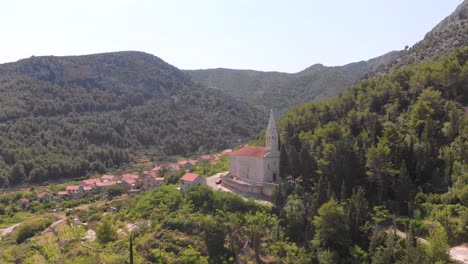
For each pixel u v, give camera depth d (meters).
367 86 123.31
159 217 83.69
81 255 78.12
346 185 77.94
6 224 127.69
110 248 76.62
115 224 91.38
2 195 152.88
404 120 95.75
